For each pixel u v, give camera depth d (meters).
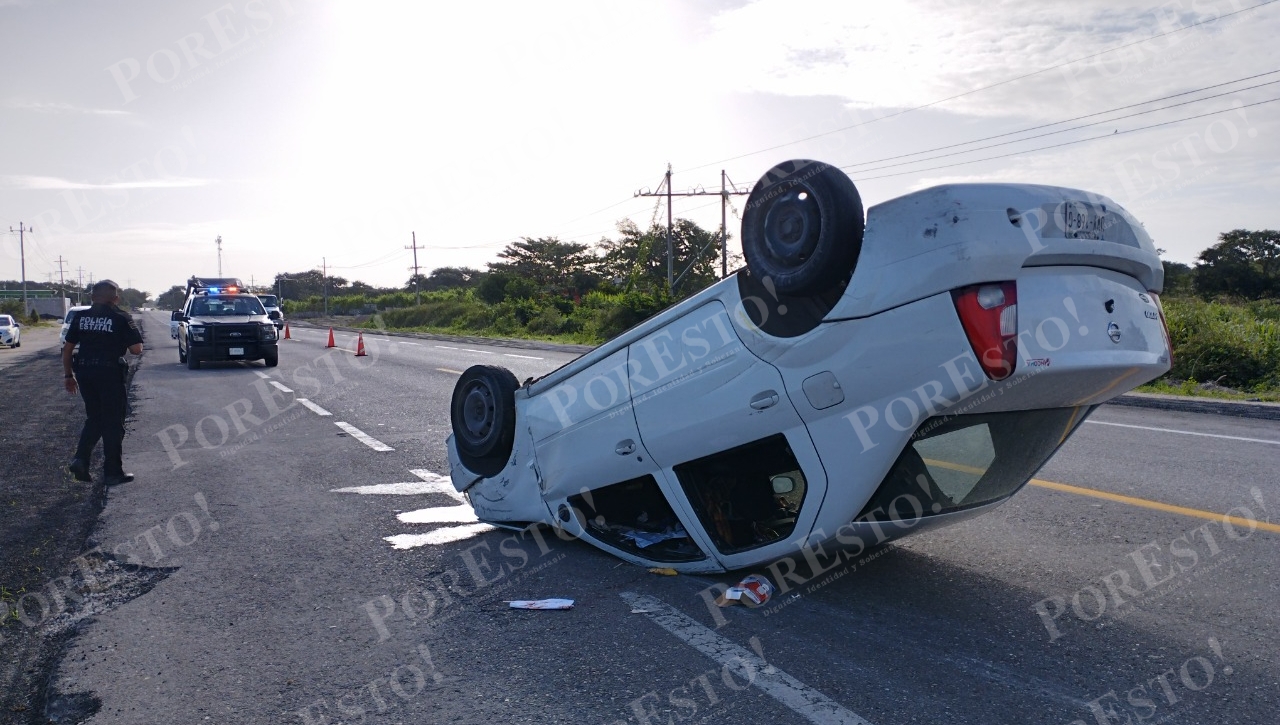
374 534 5.92
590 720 3.29
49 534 6.04
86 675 3.79
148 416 12.30
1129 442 8.94
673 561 4.88
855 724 3.20
